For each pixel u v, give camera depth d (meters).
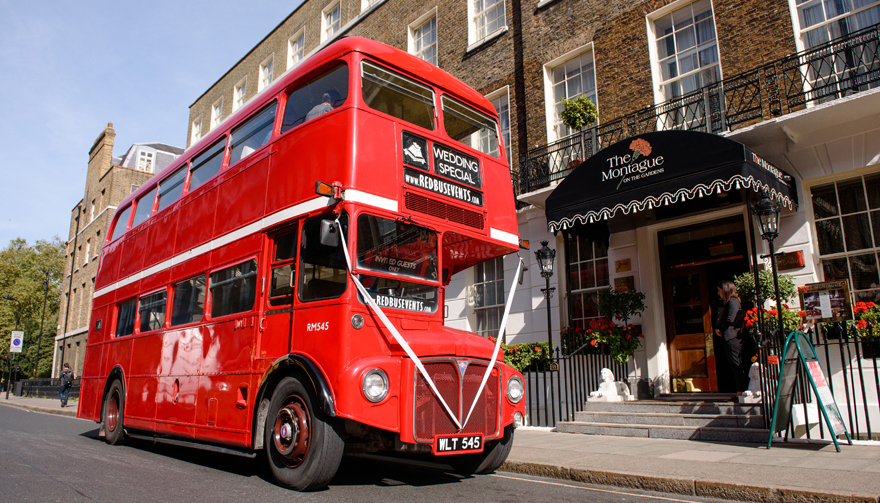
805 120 8.07
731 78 9.27
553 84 12.89
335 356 4.86
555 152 12.14
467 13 15.19
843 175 8.40
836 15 8.80
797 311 8.02
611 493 4.92
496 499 4.70
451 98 6.67
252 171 6.70
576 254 11.59
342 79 5.74
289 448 5.07
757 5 9.61
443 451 5.06
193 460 7.48
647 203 8.31
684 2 10.66
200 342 7.05
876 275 8.02
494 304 12.76
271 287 5.96
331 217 5.26
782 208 8.77
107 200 35.44
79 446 8.86
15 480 5.57
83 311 35.81
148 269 9.11
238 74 25.66
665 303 10.30
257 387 5.77
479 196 6.49
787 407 6.76
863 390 6.74
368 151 5.41
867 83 7.56
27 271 55.66
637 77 11.17
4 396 35.34
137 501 4.59
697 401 8.40
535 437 8.27
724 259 9.69
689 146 7.98
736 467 5.24
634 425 8.20
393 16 17.55
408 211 5.61
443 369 5.25
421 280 5.65
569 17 12.59
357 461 7.27
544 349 10.70
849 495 3.99
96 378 10.38
